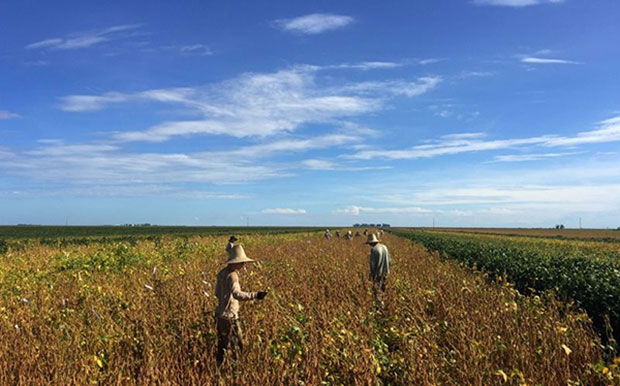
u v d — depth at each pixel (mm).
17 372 5469
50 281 11930
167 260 18953
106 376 5566
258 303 8586
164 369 5527
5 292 10961
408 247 33938
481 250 22000
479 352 5949
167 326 7637
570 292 10914
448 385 5512
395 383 5926
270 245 32938
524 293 13320
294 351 6246
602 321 9062
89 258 16125
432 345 6449
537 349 6223
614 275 11070
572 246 38125
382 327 8328
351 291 10875
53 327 7285
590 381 5445
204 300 8898
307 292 10227
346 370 5730
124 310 8250
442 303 9352
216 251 23719
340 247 31172
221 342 6848
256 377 5355
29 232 75875
